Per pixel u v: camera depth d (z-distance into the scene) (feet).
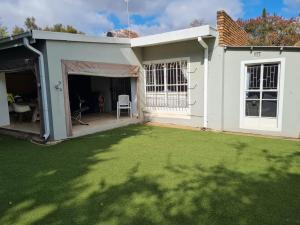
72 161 17.57
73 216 10.50
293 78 23.13
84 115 35.96
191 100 29.25
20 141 24.14
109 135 25.59
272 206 10.88
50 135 23.13
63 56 23.18
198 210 10.70
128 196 12.10
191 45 28.19
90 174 15.03
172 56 29.96
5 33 61.05
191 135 25.12
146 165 16.37
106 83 39.52
